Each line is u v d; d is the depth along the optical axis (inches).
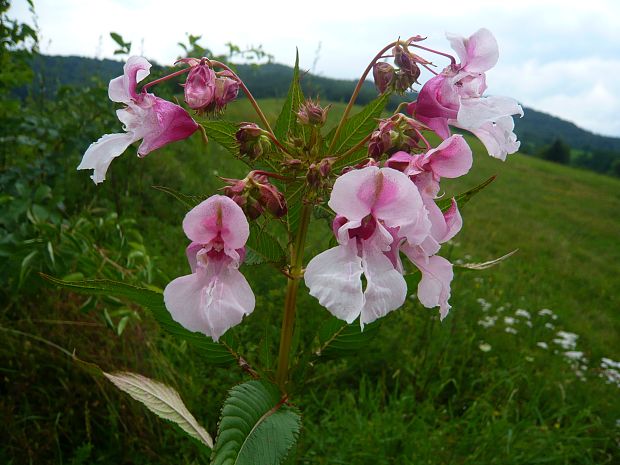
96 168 5.7
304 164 6.0
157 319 6.6
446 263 5.9
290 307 7.1
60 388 10.7
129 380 6.7
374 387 14.4
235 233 5.3
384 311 5.1
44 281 10.5
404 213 5.3
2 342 10.7
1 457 9.5
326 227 20.8
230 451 5.3
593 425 13.9
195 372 11.9
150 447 10.5
